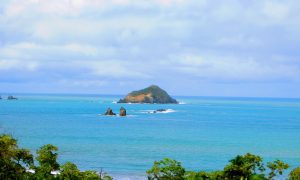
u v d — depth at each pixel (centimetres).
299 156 9931
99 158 9175
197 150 10619
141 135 13625
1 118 19100
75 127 15725
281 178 6962
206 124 18038
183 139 12781
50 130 14575
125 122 18175
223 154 10056
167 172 4044
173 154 9919
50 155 4247
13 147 4078
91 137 12912
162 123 18050
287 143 12194
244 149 10944
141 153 9962
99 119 19425
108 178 4606
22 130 14438
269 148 11175
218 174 4059
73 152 9969
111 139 12494
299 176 3994
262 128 16700
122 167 8162
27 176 4097
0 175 3931
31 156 4178
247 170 3997
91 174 4281
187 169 8269
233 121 19788
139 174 7506
